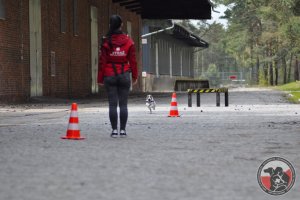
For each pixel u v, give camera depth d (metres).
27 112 47.41
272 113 44.38
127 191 13.01
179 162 17.58
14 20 66.12
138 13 121.25
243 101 70.31
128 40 25.28
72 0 84.31
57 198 12.24
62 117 40.84
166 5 114.88
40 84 73.44
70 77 83.69
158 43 152.12
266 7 141.62
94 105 61.56
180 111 47.72
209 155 19.30
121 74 25.30
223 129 29.88
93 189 13.23
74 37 85.31
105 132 28.27
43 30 74.44
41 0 73.69
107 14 102.31
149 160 18.02
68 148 21.27
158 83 148.75
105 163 17.34
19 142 23.39
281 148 21.36
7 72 64.25
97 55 97.00
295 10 121.38
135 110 49.72
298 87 157.12
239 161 17.81
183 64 188.38
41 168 16.33
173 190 13.12
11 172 15.60
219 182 14.14
